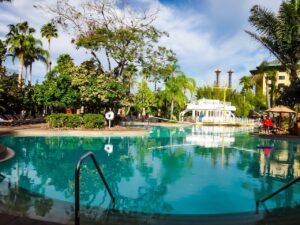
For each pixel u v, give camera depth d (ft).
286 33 69.97
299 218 18.53
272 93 161.07
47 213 18.21
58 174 30.27
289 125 81.05
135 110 150.20
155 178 29.55
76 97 79.66
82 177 29.30
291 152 47.39
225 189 25.72
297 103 83.82
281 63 76.59
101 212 19.31
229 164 36.94
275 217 18.74
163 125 116.16
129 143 55.26
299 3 69.26
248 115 206.39
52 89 79.36
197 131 92.68
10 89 85.15
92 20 87.71
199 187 26.40
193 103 170.81
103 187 25.84
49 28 149.79
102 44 85.51
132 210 20.06
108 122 81.41
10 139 53.93
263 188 26.18
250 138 69.67
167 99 151.53
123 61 89.81
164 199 22.80
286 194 24.39
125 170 32.96
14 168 32.42
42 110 123.75
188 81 152.66
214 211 20.16
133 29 87.04
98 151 45.11
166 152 46.11
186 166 35.40
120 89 79.30
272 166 35.83
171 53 93.35
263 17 74.59
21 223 14.48
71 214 18.31
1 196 21.93
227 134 82.07
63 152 42.80
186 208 20.83
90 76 79.51
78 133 63.41
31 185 25.63
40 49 141.49
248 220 18.25
